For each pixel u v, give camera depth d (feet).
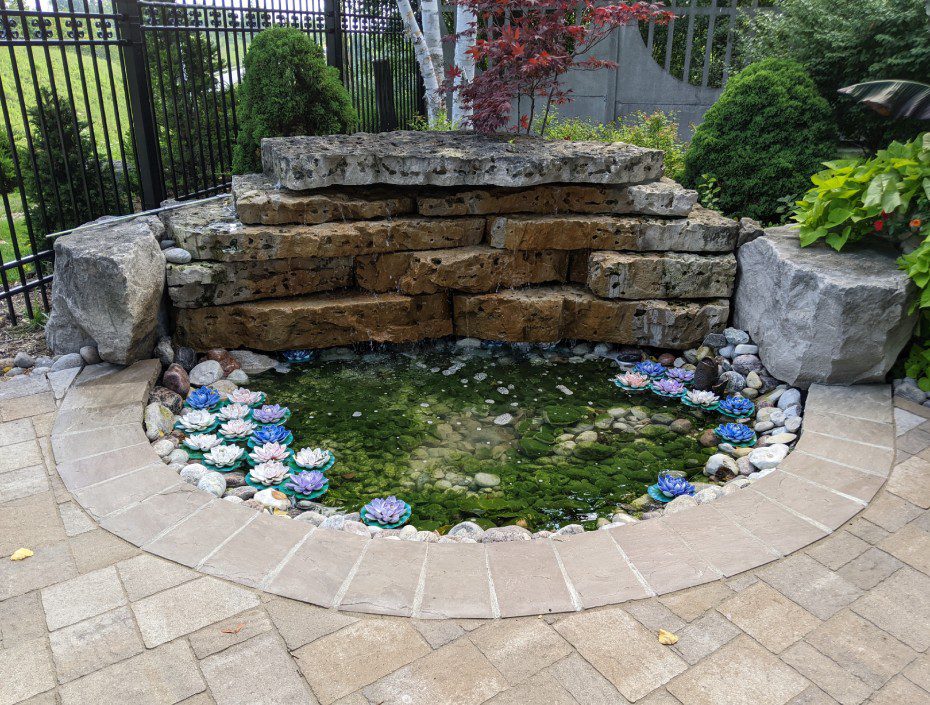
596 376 16.58
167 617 8.17
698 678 7.43
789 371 14.69
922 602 8.54
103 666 7.47
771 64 20.65
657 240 17.26
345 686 7.28
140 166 18.34
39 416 12.53
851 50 19.57
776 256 15.17
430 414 14.70
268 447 12.53
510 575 9.01
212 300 16.01
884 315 13.23
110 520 9.89
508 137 19.98
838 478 11.14
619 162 17.17
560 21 18.89
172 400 13.88
